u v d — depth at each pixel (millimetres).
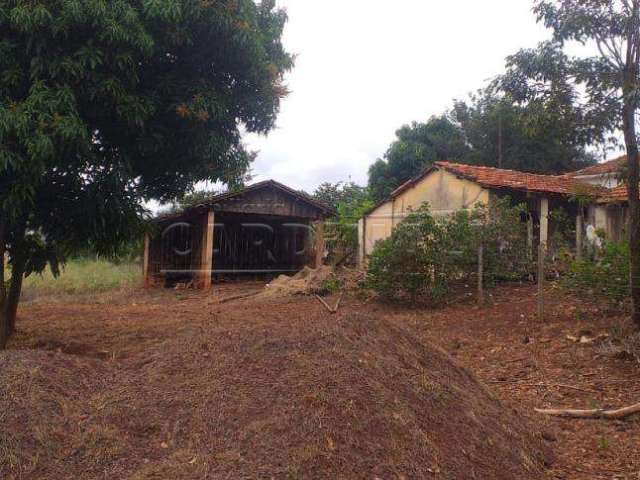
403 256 10961
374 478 3203
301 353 4270
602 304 8500
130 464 3188
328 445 3334
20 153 5820
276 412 3568
